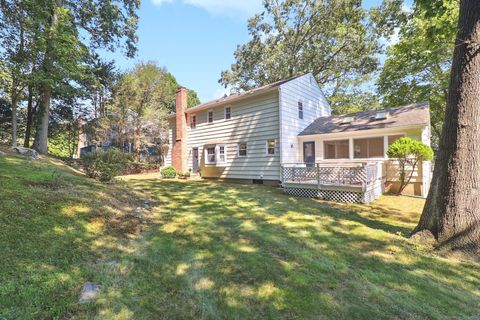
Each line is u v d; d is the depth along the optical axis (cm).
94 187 614
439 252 392
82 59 1207
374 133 1025
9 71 954
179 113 1678
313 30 1973
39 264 270
